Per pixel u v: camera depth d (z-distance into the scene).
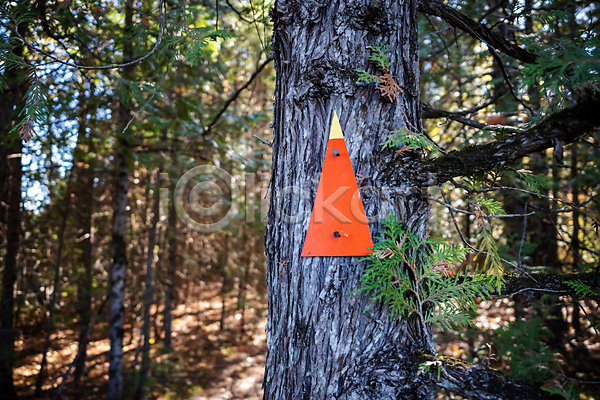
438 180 1.23
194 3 3.55
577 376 2.95
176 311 12.48
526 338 2.03
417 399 1.18
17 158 5.80
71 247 8.30
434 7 1.60
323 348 1.26
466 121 1.77
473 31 1.66
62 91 3.81
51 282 7.97
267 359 1.41
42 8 2.26
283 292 1.35
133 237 9.45
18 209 5.99
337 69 1.27
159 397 6.77
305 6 1.30
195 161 5.95
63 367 7.93
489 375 1.18
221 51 5.92
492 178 1.22
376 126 1.29
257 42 6.02
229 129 5.37
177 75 4.70
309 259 1.30
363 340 1.25
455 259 1.20
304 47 1.31
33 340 9.01
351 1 1.27
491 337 2.57
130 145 5.16
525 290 1.26
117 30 3.57
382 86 1.24
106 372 7.68
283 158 1.37
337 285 1.27
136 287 7.54
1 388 5.92
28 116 1.28
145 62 3.91
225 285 10.79
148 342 6.91
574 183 3.44
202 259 11.26
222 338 10.03
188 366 8.20
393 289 1.20
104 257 9.26
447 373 1.19
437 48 3.59
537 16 1.81
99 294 7.68
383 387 1.20
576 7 2.61
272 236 1.41
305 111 1.31
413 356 1.24
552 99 1.40
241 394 6.97
